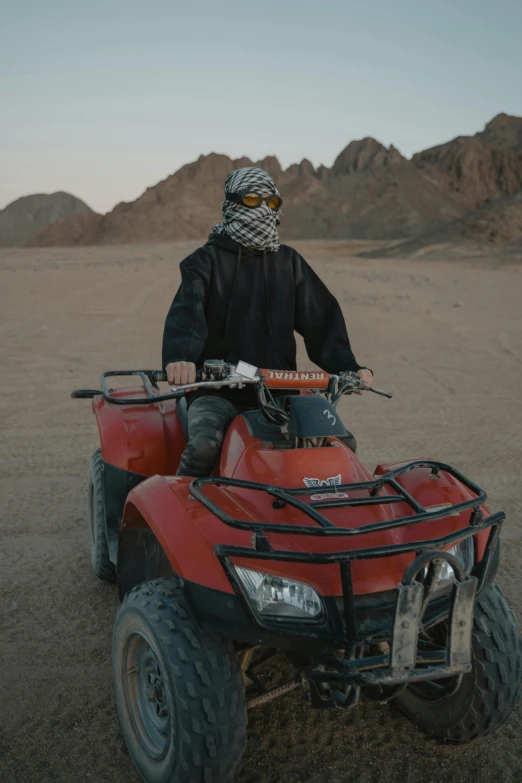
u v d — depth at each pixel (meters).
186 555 2.90
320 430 3.32
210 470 3.70
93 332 13.48
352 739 3.47
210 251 4.14
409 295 20.94
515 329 15.09
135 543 3.79
